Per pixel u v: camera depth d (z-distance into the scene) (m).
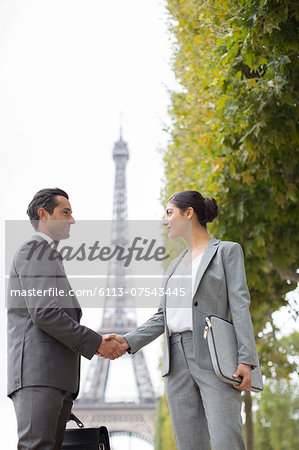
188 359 5.19
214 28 9.71
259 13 7.81
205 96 11.99
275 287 15.58
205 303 5.18
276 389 39.75
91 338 5.19
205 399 5.00
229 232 13.09
